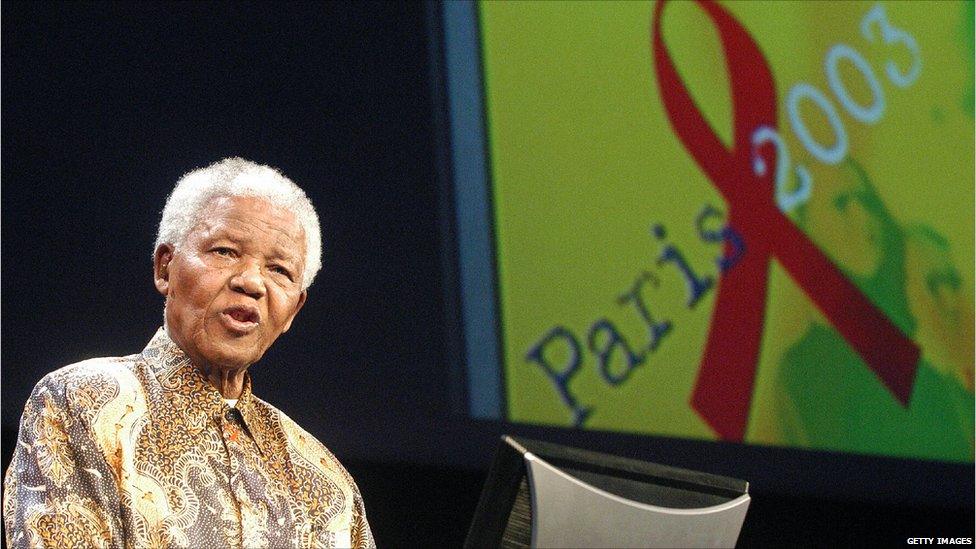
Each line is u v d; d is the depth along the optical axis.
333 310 10.84
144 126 10.99
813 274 12.02
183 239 5.71
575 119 11.70
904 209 12.26
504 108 11.52
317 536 5.81
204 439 5.59
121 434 5.36
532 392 11.24
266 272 5.73
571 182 11.61
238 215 5.69
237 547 5.43
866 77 12.29
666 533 4.94
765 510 11.77
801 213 12.08
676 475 5.06
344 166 11.12
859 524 11.91
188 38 11.12
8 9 10.91
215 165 5.87
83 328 10.68
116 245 10.80
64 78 10.93
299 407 10.62
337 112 11.18
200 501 5.42
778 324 11.91
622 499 4.84
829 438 11.91
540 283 11.41
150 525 5.26
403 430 10.91
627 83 11.86
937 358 12.18
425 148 11.29
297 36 11.23
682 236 11.81
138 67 11.03
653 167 11.81
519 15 11.68
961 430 12.15
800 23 12.22
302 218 5.91
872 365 12.03
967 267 12.32
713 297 11.80
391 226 11.12
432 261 11.17
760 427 11.77
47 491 5.14
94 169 10.88
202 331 5.59
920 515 12.02
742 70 12.10
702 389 11.66
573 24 11.80
